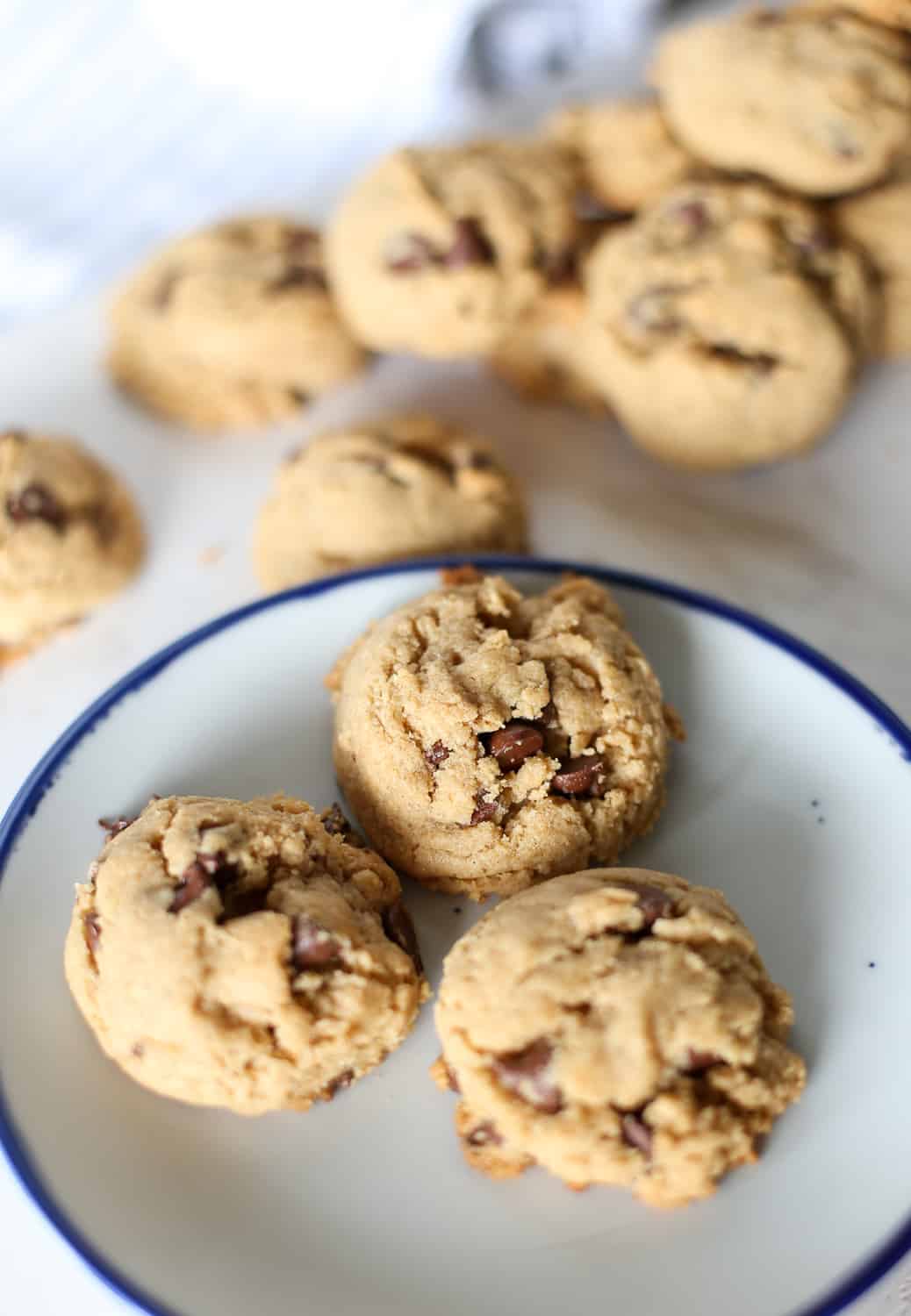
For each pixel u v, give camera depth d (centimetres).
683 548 40
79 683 38
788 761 34
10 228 49
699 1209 29
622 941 29
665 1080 28
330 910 30
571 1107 28
